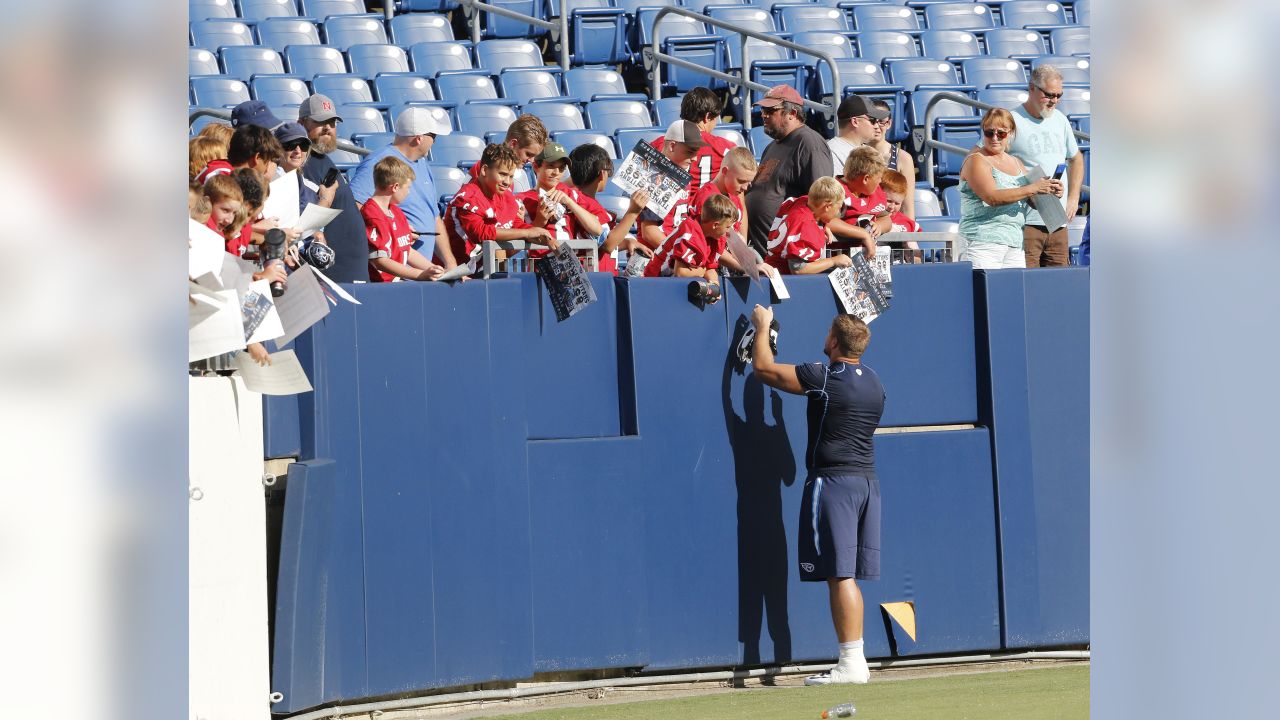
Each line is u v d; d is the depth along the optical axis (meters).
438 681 5.33
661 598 5.85
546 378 5.73
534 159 6.02
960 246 6.97
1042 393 6.35
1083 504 6.40
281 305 4.65
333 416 5.05
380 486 5.18
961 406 6.32
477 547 5.44
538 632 5.62
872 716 4.98
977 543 6.27
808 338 6.08
